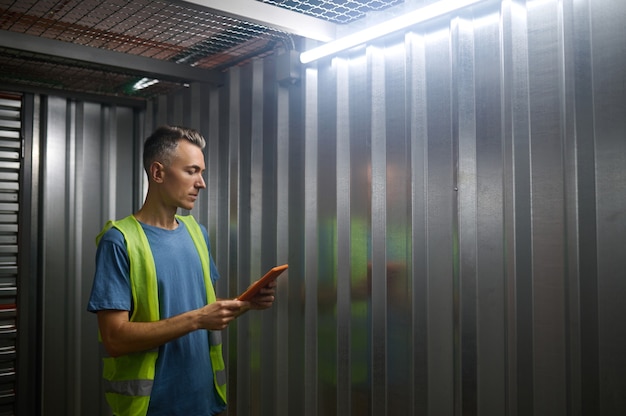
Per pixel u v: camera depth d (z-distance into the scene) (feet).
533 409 6.73
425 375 8.04
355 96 9.36
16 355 13.32
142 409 6.81
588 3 6.40
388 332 8.61
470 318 7.45
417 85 8.24
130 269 7.02
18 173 13.47
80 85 13.50
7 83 13.12
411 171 8.27
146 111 14.56
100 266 6.96
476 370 7.36
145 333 6.59
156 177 7.43
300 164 10.37
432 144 8.05
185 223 8.15
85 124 14.16
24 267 13.41
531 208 6.80
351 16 9.27
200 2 8.09
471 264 7.47
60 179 13.83
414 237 8.20
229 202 11.84
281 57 10.42
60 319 13.76
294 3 8.85
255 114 11.27
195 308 7.60
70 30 10.32
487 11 7.41
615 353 6.08
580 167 6.42
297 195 10.42
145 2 8.95
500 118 7.20
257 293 7.09
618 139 6.12
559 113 6.61
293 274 10.41
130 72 11.66
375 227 8.86
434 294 7.95
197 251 7.91
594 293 6.27
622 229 6.06
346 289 9.35
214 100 12.44
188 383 7.30
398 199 8.54
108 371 7.30
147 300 7.06
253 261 11.14
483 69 7.40
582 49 6.44
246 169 11.46
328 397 9.61
